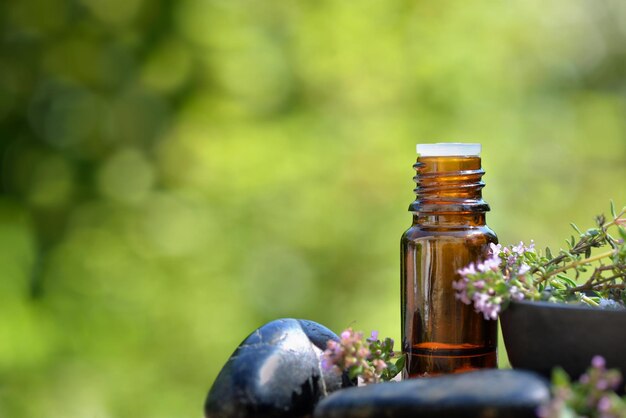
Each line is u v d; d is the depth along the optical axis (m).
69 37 6.76
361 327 6.68
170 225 6.70
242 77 6.79
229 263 6.76
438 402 1.38
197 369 6.61
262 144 6.73
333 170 6.79
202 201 6.79
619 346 1.45
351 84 6.94
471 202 1.77
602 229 1.75
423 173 1.80
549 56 7.94
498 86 7.28
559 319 1.49
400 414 1.40
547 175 7.57
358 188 6.80
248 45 6.79
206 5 6.75
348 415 1.44
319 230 6.79
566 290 1.68
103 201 6.78
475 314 1.76
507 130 7.20
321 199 6.78
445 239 1.76
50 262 6.59
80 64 6.76
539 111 7.68
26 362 6.13
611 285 1.67
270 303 6.81
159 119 6.86
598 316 1.46
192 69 6.85
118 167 6.79
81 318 6.48
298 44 6.90
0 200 6.64
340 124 6.88
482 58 7.20
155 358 6.56
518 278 1.64
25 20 6.70
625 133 8.40
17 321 6.09
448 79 7.09
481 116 7.08
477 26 7.32
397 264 6.79
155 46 6.81
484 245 1.77
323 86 6.96
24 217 6.57
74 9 6.73
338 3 6.96
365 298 6.79
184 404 6.52
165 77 6.82
